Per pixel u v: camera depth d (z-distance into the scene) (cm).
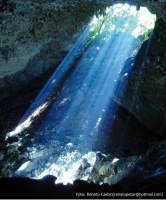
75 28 524
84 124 714
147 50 691
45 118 773
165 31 614
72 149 612
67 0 421
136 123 698
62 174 489
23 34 436
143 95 661
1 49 441
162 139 619
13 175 490
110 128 688
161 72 612
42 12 419
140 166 429
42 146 618
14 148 572
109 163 496
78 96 826
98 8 504
